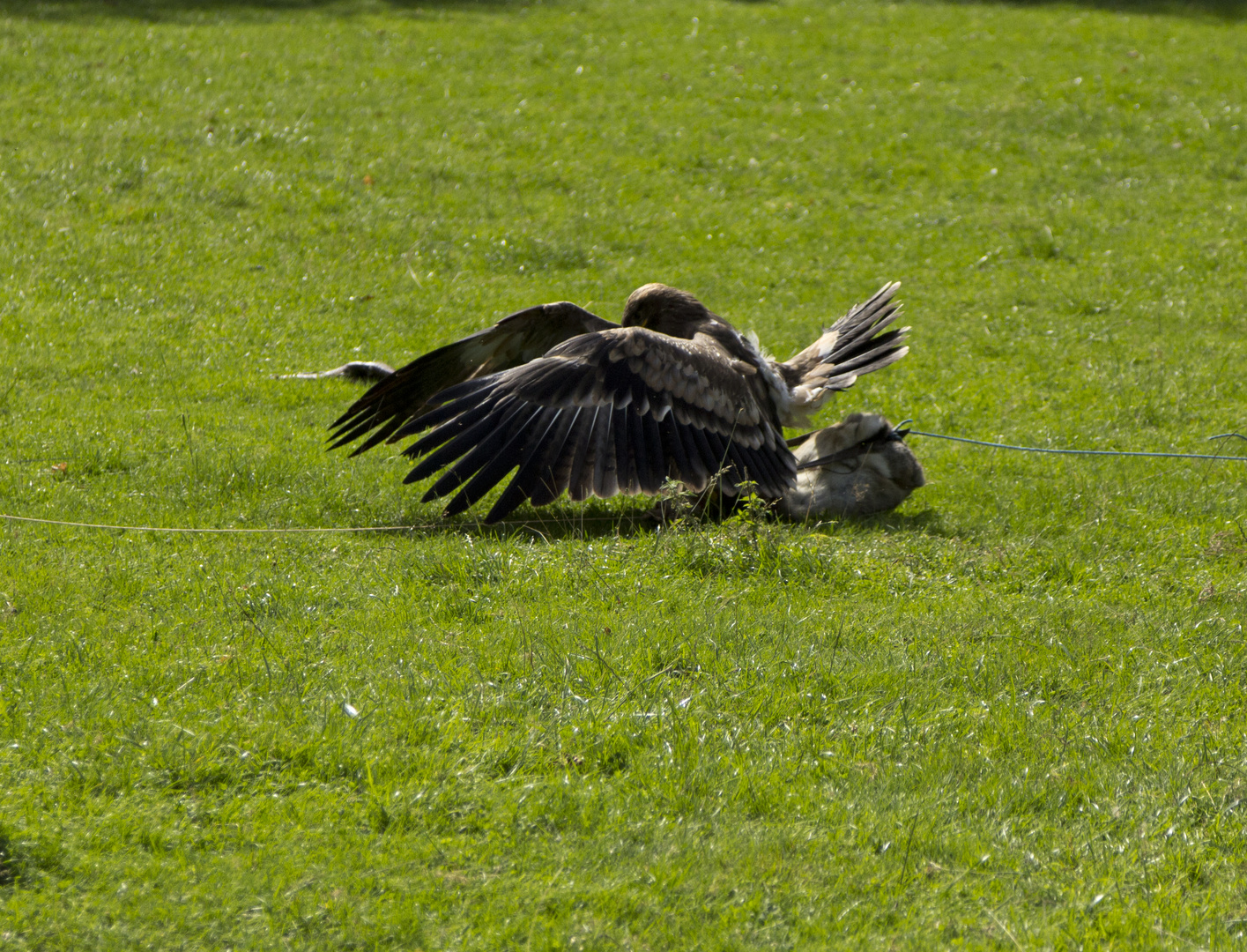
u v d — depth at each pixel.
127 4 39.69
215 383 15.97
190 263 20.95
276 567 10.64
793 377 13.04
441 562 10.77
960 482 13.99
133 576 10.14
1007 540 12.39
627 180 27.88
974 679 9.02
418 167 27.14
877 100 35.03
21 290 18.84
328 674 8.44
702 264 23.38
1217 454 15.25
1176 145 32.03
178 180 24.56
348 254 22.16
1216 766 7.78
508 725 7.96
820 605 10.43
